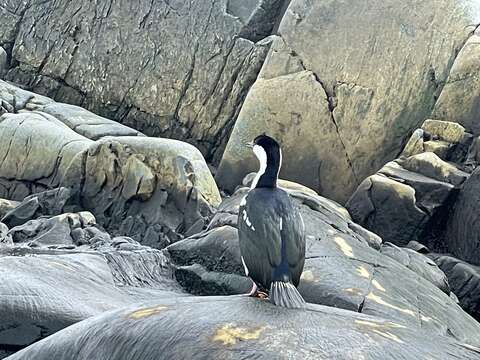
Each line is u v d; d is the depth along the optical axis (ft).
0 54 56.29
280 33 47.24
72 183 41.55
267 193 15.67
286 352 13.26
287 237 15.17
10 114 46.24
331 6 46.60
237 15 50.90
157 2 53.21
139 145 40.50
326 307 15.87
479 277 34.91
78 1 55.42
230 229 29.53
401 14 44.83
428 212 38.24
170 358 13.69
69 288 22.35
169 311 14.93
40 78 55.83
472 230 37.19
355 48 45.19
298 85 45.68
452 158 40.60
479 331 27.81
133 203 40.16
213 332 13.91
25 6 57.47
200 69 50.85
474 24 43.52
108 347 14.61
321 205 33.01
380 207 38.81
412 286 28.30
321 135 44.86
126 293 24.77
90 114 49.75
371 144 43.83
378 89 44.14
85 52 54.60
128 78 53.11
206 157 50.49
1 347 20.25
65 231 34.04
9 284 20.95
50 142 43.55
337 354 13.33
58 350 15.33
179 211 39.14
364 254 29.35
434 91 43.24
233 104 49.80
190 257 29.60
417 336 15.01
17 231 34.27
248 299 15.28
